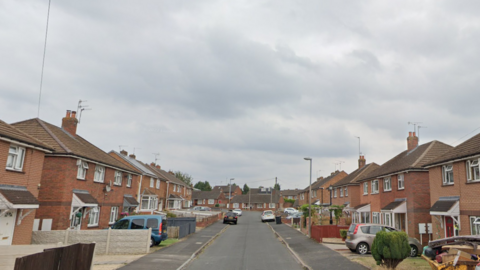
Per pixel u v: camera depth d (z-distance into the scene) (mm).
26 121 25141
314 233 26469
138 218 21375
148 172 46281
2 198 14977
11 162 16922
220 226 42406
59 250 8656
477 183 17156
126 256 17438
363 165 48750
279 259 17953
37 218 21531
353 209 38156
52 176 22125
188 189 75188
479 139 18438
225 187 115438
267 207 96812
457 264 10664
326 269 14547
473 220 17391
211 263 16531
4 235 16031
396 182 26734
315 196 65562
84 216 24688
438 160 20609
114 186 30016
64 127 28781
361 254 18766
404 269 13273
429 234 22703
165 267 14555
